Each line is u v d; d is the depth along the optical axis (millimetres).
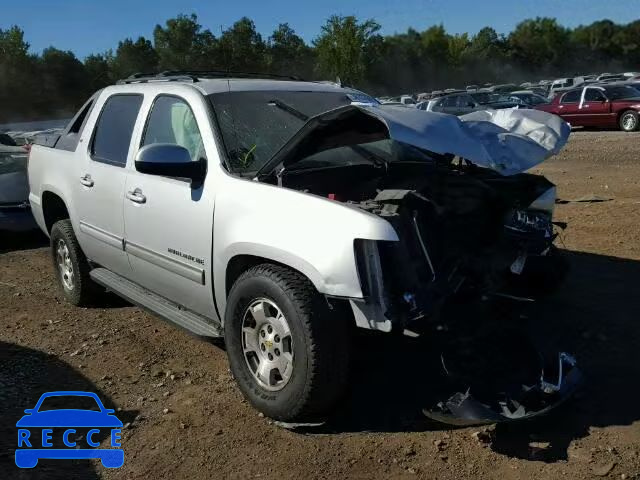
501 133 4375
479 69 76812
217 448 3570
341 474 3297
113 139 5164
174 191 4297
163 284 4590
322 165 4402
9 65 51938
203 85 4629
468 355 3770
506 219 4102
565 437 3510
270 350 3721
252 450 3533
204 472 3371
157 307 4691
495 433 3549
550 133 4578
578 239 7246
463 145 3779
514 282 4410
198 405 4027
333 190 4410
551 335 4719
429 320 3516
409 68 71000
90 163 5293
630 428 3561
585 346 4547
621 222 7832
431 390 4004
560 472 3221
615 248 6828
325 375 3463
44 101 53938
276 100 4730
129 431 3775
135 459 3508
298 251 3490
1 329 5430
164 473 3379
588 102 23062
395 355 4188
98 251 5324
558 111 23875
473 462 3340
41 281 6883
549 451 3396
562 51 88000
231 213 3887
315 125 3688
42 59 53750
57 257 6098
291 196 3662
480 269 3924
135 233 4688
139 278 4898
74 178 5492
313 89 5105
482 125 4402
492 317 3848
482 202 4066
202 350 4879
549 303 5309
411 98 34688
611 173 12234
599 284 5738
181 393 4203
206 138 4262
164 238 4398
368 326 3396
